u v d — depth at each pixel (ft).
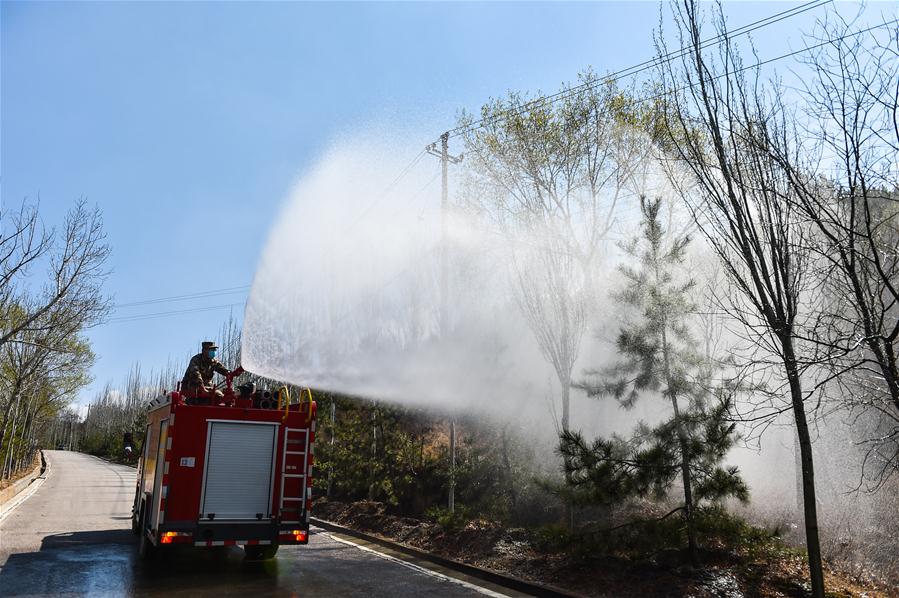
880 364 19.40
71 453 330.34
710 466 26.84
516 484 38.68
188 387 33.73
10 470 110.11
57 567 31.55
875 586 25.26
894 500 31.50
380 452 54.65
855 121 19.60
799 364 22.63
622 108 36.22
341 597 25.93
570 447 28.02
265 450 30.94
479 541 35.50
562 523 32.42
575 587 26.55
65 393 131.13
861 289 19.53
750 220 22.12
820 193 21.94
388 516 48.21
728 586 24.04
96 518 56.08
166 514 28.86
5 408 103.40
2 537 42.55
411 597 26.16
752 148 22.04
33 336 84.17
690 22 23.75
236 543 29.58
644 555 26.53
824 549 29.35
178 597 25.44
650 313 28.53
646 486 26.61
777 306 21.83
